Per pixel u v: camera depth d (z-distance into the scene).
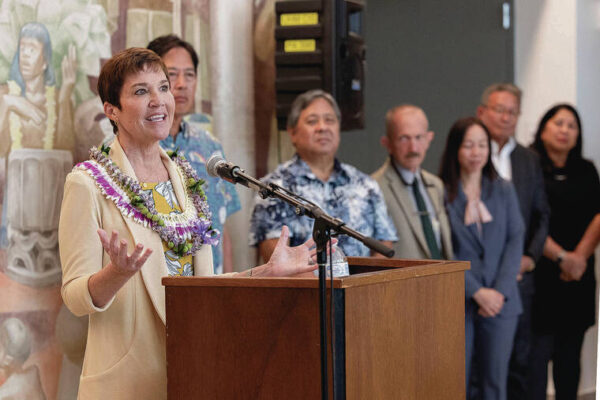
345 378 1.99
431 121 5.38
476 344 4.94
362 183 4.25
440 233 4.84
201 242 2.64
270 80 5.11
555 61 5.47
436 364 2.33
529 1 5.57
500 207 4.98
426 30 5.43
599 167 5.39
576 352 5.29
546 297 5.21
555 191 5.24
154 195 2.61
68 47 3.87
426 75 5.42
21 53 3.66
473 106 5.36
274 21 5.10
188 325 2.15
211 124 4.88
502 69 5.45
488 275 4.92
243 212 4.93
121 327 2.48
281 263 2.47
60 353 3.79
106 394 2.46
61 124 3.82
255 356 2.08
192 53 4.05
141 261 2.27
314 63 4.86
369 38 5.40
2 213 3.57
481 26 5.44
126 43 4.21
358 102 5.02
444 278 2.37
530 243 5.17
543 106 5.39
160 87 2.61
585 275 5.27
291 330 2.04
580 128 5.36
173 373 2.17
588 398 5.35
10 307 3.60
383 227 4.26
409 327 2.21
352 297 2.01
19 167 3.64
